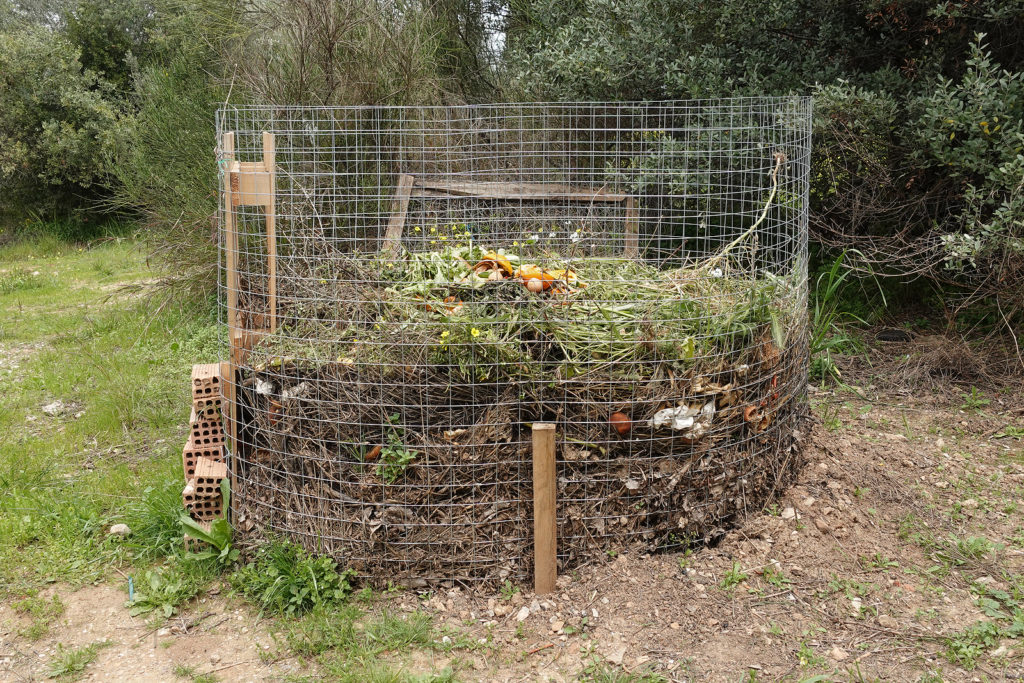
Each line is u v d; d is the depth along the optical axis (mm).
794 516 3766
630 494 3520
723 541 3643
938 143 5637
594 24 7668
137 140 8461
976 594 3418
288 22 7422
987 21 6023
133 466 4812
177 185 7625
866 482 4129
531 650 3152
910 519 3877
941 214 6566
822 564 3531
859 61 6996
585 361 3443
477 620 3334
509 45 9672
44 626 3414
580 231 5590
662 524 3561
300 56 7102
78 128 14352
